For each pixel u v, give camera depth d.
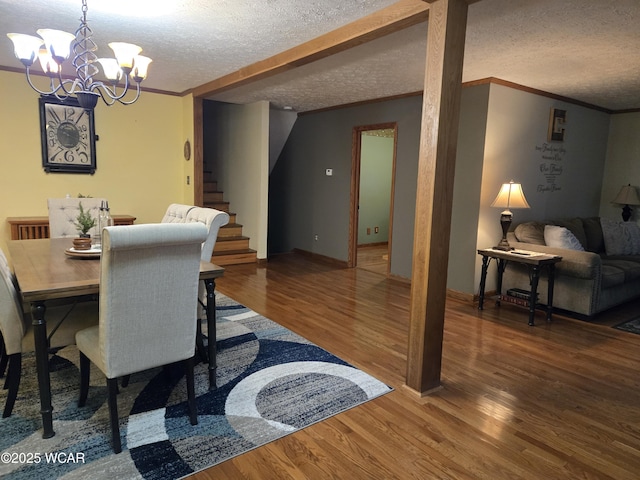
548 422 2.29
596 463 1.96
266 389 2.54
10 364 2.14
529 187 4.93
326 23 2.91
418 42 3.21
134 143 5.47
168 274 1.92
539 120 4.86
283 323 3.74
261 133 6.00
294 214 7.33
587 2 2.42
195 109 5.48
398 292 4.89
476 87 4.37
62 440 2.00
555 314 4.24
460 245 4.65
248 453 1.95
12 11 2.83
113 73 2.63
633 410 2.45
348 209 6.18
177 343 2.04
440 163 2.37
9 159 4.67
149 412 2.26
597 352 3.29
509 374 2.87
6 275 2.07
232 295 4.60
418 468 1.89
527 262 3.86
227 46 3.47
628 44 3.13
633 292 4.61
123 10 2.75
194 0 2.57
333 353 3.11
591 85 4.46
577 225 5.13
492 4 2.47
